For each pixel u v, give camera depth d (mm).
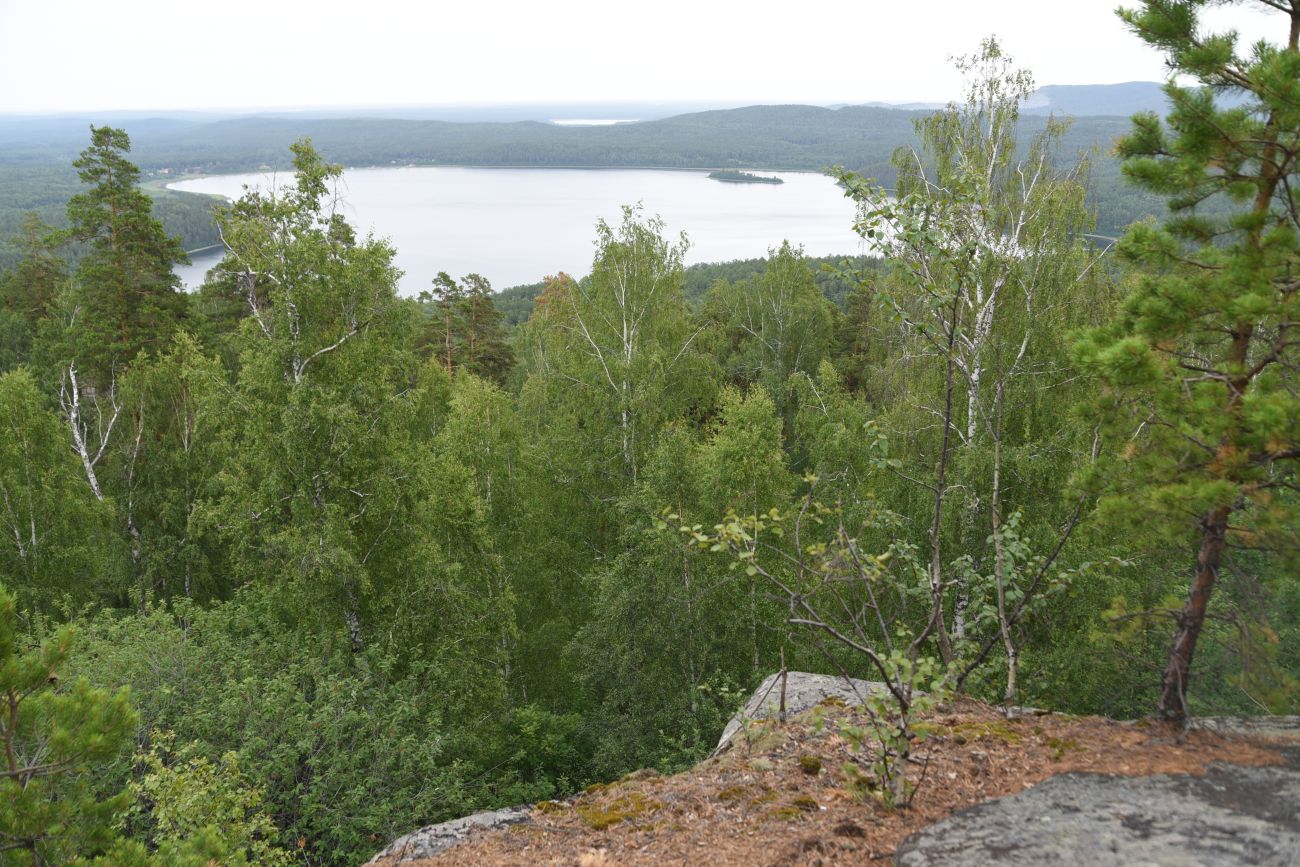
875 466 7008
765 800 5930
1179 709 6152
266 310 16391
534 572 20750
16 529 20312
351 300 15969
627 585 16578
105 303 27531
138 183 27906
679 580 16328
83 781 6324
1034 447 13078
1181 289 5398
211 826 6340
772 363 37562
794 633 12742
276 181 15445
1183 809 4848
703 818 5824
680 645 15922
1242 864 4164
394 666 15625
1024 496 13109
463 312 40188
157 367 23156
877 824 5371
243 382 15531
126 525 22922
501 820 6199
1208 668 6395
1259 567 5926
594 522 22016
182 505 22922
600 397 21812
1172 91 5492
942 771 5988
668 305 23609
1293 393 5551
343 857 11555
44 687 5828
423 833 6082
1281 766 5363
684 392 23641
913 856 4711
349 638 15562
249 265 15328
